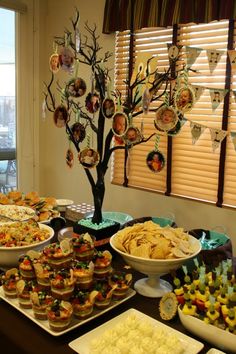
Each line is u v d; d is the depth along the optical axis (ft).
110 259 4.21
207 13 6.75
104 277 4.07
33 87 10.64
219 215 7.27
